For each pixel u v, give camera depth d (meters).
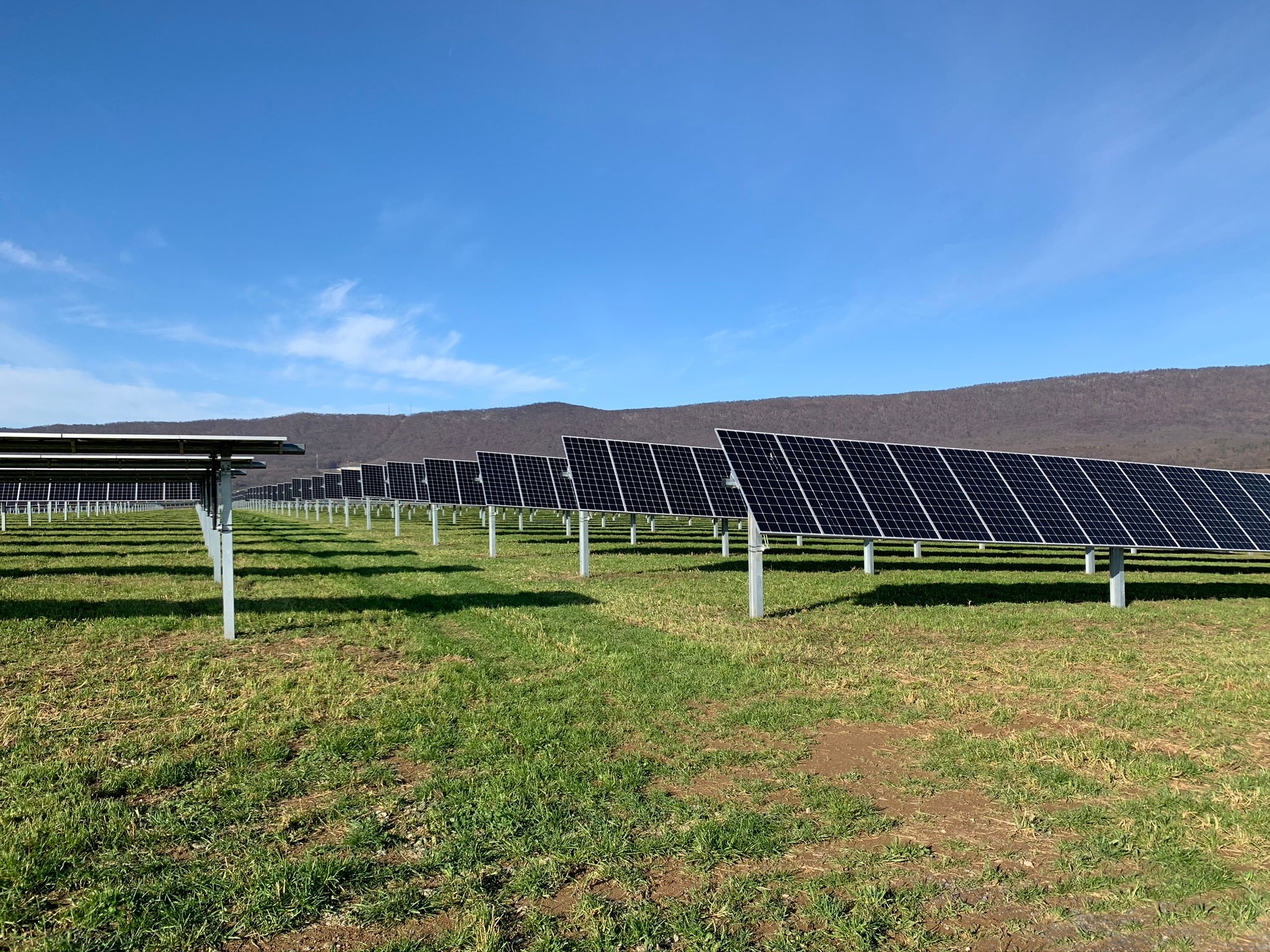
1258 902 5.20
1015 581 22.23
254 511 96.38
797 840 6.06
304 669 11.20
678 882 5.43
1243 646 13.21
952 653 12.52
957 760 7.72
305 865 5.50
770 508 16.05
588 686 10.20
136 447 13.70
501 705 9.33
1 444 13.34
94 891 5.13
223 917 4.92
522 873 5.49
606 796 6.75
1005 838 6.14
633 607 16.59
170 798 6.68
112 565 24.31
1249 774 7.40
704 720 8.95
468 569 24.31
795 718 9.00
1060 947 4.77
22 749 7.72
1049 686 10.51
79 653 12.11
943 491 18.27
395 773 7.29
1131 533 17.94
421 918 4.98
